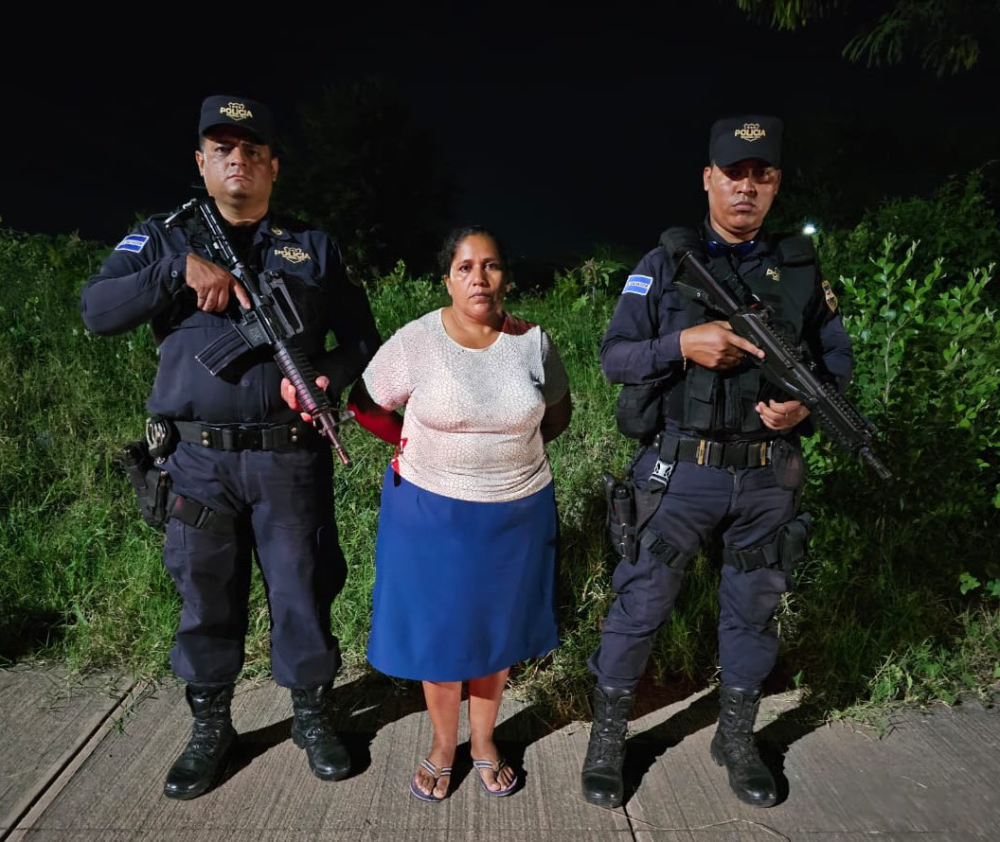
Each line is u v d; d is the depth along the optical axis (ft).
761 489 8.53
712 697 10.63
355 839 8.16
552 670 10.77
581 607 11.55
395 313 22.02
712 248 8.66
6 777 8.87
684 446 8.52
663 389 8.65
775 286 8.53
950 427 12.19
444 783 8.77
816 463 12.58
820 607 11.72
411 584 8.40
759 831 8.35
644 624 8.82
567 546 12.55
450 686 8.70
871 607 11.98
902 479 12.13
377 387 8.47
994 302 20.22
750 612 8.89
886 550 12.16
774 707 10.42
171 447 8.59
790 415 8.17
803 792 8.93
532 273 43.80
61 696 10.27
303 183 66.74
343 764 8.96
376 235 66.59
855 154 45.93
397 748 9.51
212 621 8.84
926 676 10.91
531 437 8.42
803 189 39.11
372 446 15.06
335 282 9.08
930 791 8.93
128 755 9.27
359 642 11.27
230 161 8.48
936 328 12.61
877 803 8.75
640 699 10.60
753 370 8.37
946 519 12.37
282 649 9.05
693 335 8.11
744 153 8.19
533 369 8.46
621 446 15.15
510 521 8.37
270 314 8.21
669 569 8.77
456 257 8.14
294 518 8.79
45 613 11.73
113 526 13.26
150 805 8.54
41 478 14.30
